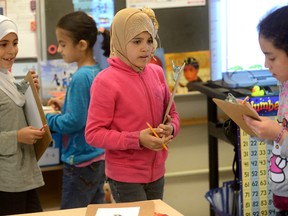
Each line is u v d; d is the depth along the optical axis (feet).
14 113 6.86
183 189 11.04
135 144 6.15
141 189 6.49
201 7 10.30
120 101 6.35
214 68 9.04
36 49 9.75
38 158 7.20
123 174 6.43
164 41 10.23
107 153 6.59
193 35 10.35
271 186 5.85
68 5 9.77
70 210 5.55
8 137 6.70
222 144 11.08
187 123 10.56
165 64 10.27
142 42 6.30
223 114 10.44
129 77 6.44
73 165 8.32
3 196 6.89
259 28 5.35
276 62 5.20
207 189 11.15
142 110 6.43
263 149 7.87
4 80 6.86
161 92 6.77
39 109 6.72
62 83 9.96
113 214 5.11
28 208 7.21
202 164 11.10
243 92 8.05
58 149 9.29
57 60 9.89
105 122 6.32
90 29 8.14
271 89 8.10
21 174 6.88
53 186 10.32
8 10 9.50
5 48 6.88
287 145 5.17
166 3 10.13
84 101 7.89
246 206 7.95
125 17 6.30
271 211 8.01
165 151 6.79
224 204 8.82
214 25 8.95
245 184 7.91
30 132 6.70
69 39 8.07
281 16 5.13
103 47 8.77
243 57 8.51
